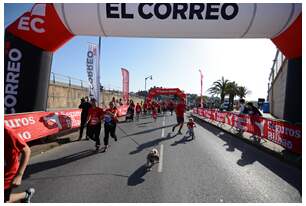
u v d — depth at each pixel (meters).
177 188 4.74
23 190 4.61
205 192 4.57
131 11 7.91
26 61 8.43
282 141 8.17
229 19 7.91
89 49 15.41
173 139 10.69
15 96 8.41
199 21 7.96
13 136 2.98
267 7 7.78
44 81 9.02
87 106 10.14
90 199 4.22
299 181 5.27
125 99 27.05
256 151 8.35
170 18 7.93
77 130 12.84
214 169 6.04
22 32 8.29
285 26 8.05
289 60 8.82
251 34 8.42
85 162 6.57
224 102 51.78
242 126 12.64
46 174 5.52
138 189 4.68
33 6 8.21
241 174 5.69
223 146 9.21
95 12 7.99
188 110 52.75
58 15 8.13
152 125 16.92
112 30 8.43
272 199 4.34
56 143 8.86
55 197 4.29
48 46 8.78
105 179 5.21
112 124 8.18
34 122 8.52
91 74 15.48
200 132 13.36
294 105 8.44
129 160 6.83
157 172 5.72
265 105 43.44
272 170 6.07
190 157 7.27
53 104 19.20
